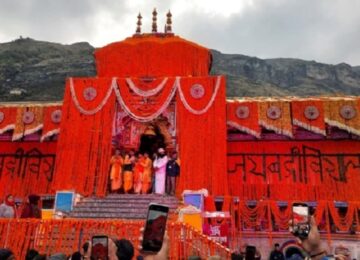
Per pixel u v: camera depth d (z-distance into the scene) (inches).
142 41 1069.8
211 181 848.9
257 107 960.9
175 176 869.8
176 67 1047.6
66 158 892.6
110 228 510.6
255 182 935.7
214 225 716.0
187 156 874.8
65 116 927.7
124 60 1061.8
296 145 963.3
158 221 122.6
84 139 906.1
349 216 818.2
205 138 885.2
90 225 515.2
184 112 909.8
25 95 2837.1
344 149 943.0
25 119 1002.7
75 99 937.5
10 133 1048.2
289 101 954.1
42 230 518.6
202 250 504.7
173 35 1113.4
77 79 954.1
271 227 813.2
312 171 930.7
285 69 4653.1
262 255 807.1
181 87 929.5
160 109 914.1
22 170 1007.0
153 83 936.9
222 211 791.7
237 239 812.6
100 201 822.5
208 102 911.7
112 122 919.7
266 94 3395.7
